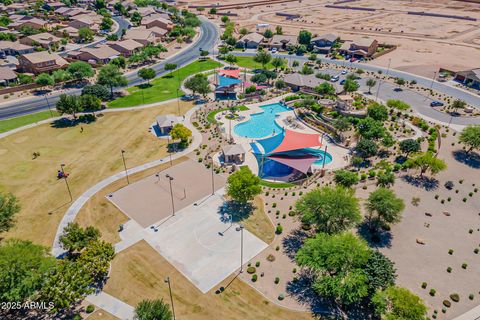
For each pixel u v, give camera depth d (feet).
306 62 626.64
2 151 335.06
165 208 261.24
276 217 253.44
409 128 382.01
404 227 242.17
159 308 164.04
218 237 233.35
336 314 181.68
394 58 641.81
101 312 182.50
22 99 461.37
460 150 340.18
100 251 198.39
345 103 407.64
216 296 191.62
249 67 602.03
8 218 230.89
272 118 418.51
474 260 215.72
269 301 189.26
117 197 272.92
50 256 190.49
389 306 174.81
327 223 218.79
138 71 569.64
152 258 216.13
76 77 507.30
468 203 266.57
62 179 293.64
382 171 303.68
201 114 423.23
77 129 380.78
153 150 341.41
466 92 485.56
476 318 179.93
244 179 248.93
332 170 311.88
